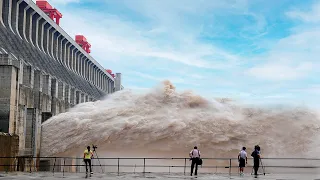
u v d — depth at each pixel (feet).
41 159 152.56
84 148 149.79
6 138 132.98
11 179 95.50
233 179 102.58
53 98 221.66
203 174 126.00
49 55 363.15
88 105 157.48
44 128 154.20
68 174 122.21
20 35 313.12
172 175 118.83
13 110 143.64
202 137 144.77
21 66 179.52
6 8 290.76
